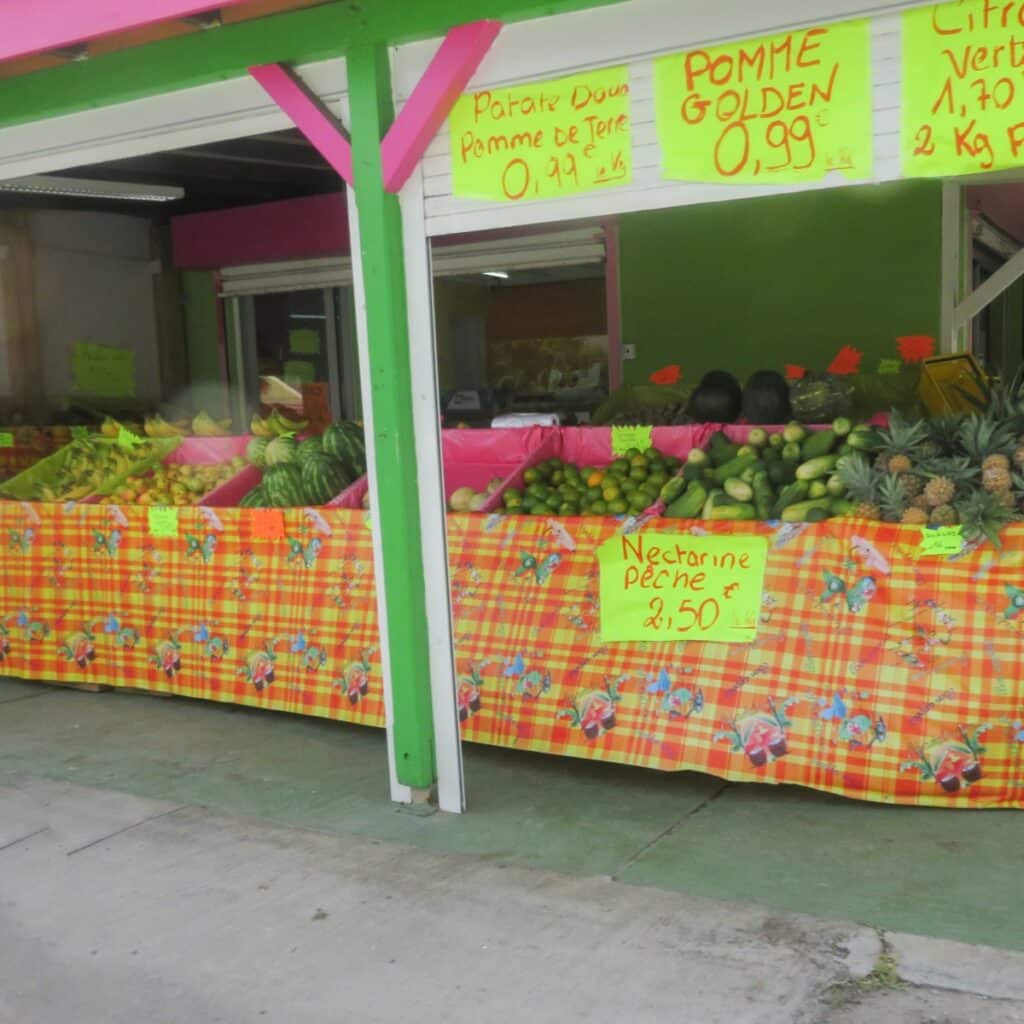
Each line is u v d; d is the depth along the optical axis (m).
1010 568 3.61
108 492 5.88
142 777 4.58
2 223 8.61
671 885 3.37
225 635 5.22
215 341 9.62
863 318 7.08
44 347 8.93
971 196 6.98
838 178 3.13
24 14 3.73
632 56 3.36
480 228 3.68
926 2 2.95
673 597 4.08
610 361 7.98
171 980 3.04
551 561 4.36
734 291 7.45
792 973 2.85
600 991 2.83
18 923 3.40
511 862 3.60
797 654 3.88
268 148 7.45
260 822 4.05
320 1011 2.84
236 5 3.73
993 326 8.95
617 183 3.44
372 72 3.67
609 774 4.34
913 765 3.73
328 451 5.29
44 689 5.95
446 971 2.98
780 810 3.89
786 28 3.13
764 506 4.03
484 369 8.63
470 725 4.48
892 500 3.76
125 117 4.46
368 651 4.78
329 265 8.83
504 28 3.51
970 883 3.27
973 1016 2.62
